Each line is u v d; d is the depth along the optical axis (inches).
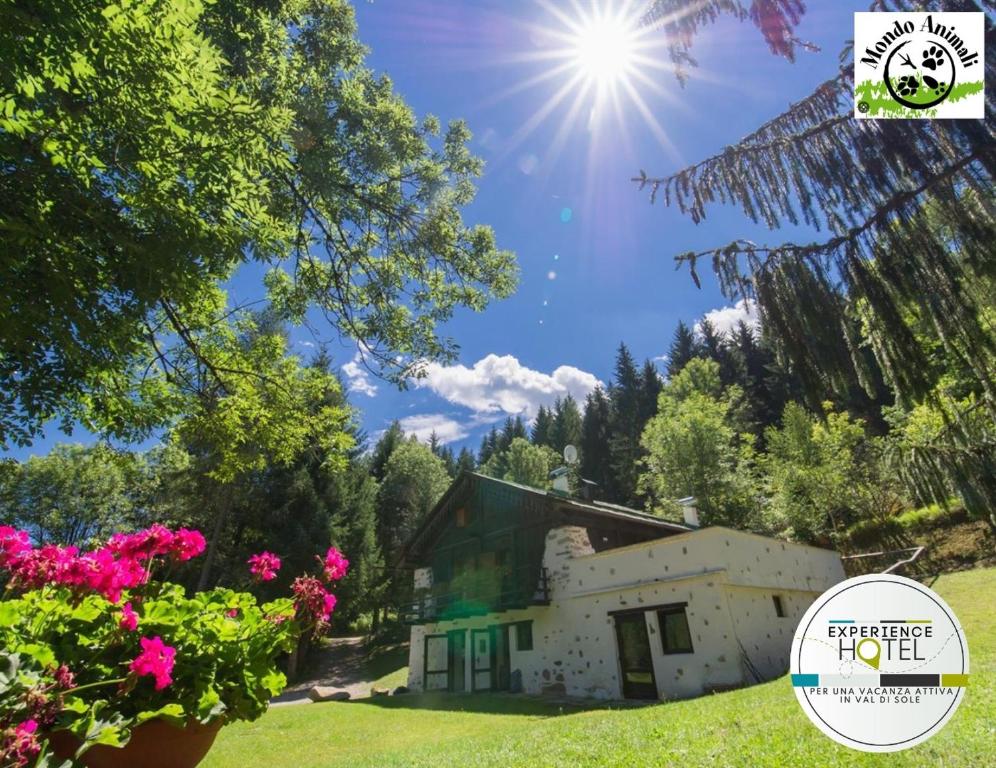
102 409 281.0
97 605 89.7
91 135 173.9
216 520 885.2
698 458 1023.0
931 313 119.0
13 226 153.2
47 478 1059.9
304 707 533.3
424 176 358.6
